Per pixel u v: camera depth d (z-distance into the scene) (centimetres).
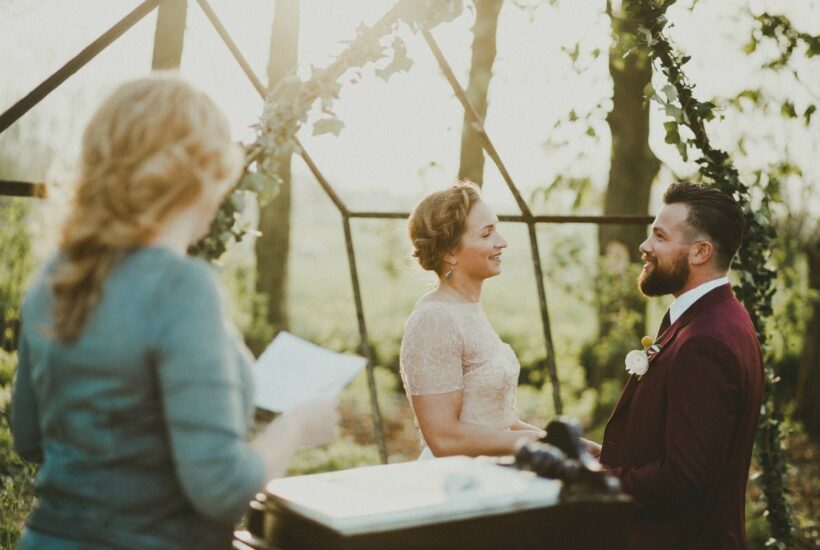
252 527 175
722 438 233
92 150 142
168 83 145
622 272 829
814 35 514
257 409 180
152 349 136
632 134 746
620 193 762
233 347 147
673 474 231
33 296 150
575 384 952
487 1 607
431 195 299
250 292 925
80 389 140
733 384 235
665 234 261
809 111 494
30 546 144
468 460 190
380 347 1103
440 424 280
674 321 259
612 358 834
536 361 1024
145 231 139
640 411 251
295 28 387
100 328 137
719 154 338
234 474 135
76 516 141
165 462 142
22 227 598
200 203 147
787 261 690
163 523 143
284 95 242
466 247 293
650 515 244
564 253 854
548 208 809
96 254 139
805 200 703
